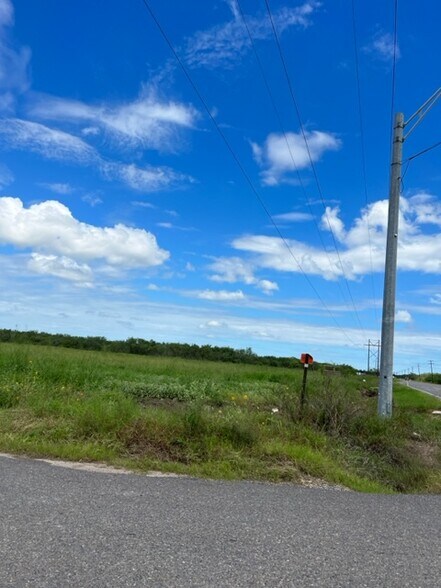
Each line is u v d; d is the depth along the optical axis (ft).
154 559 12.09
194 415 27.89
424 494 23.84
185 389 56.59
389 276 43.21
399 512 18.43
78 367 58.75
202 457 25.04
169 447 25.77
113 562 11.76
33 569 11.16
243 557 12.57
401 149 44.96
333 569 12.20
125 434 26.25
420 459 31.86
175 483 20.11
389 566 12.65
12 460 21.76
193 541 13.44
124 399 37.78
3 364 50.62
